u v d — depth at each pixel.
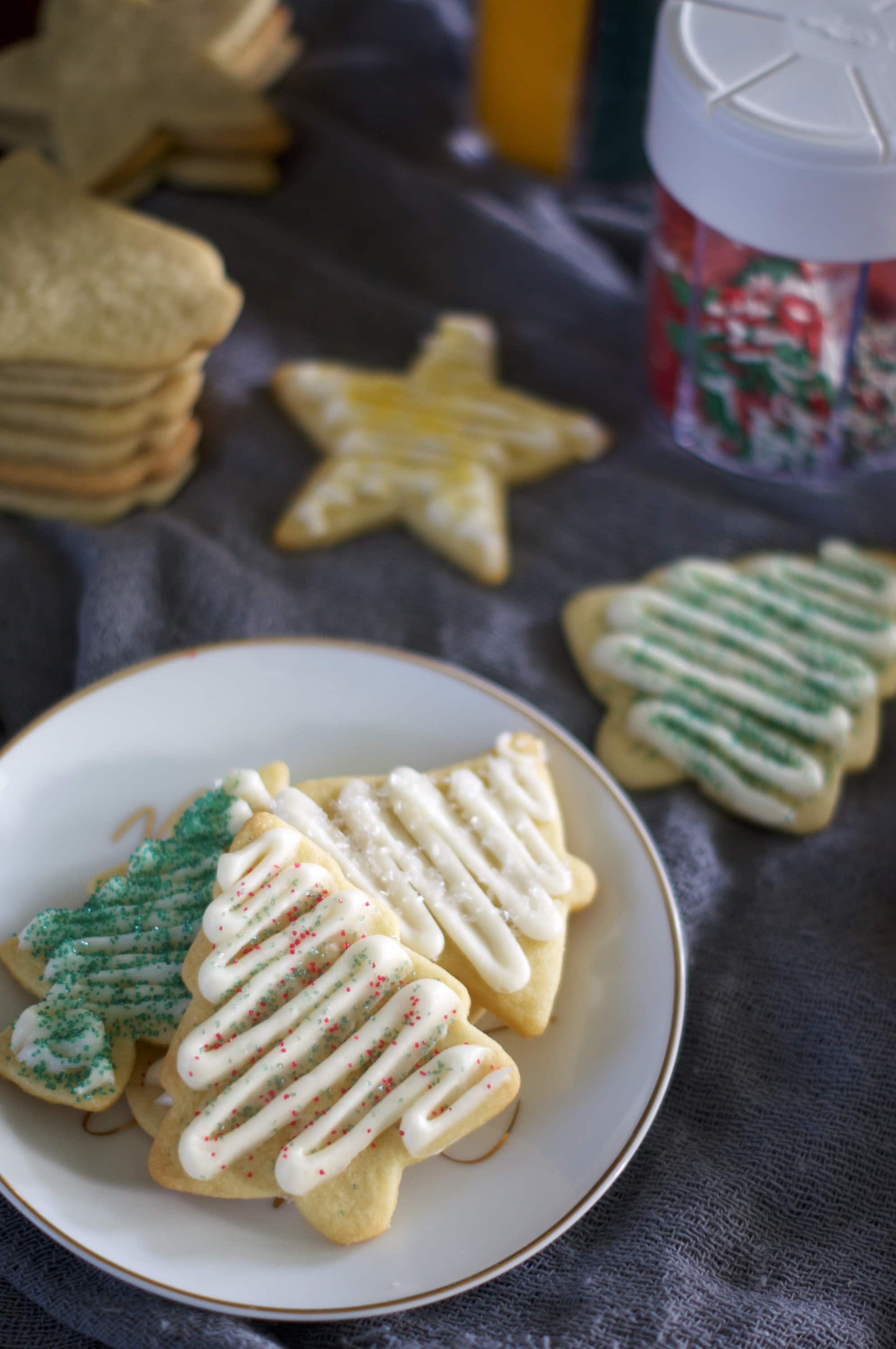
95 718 0.62
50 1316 0.55
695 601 0.68
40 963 0.57
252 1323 0.55
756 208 0.64
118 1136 0.55
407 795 0.60
